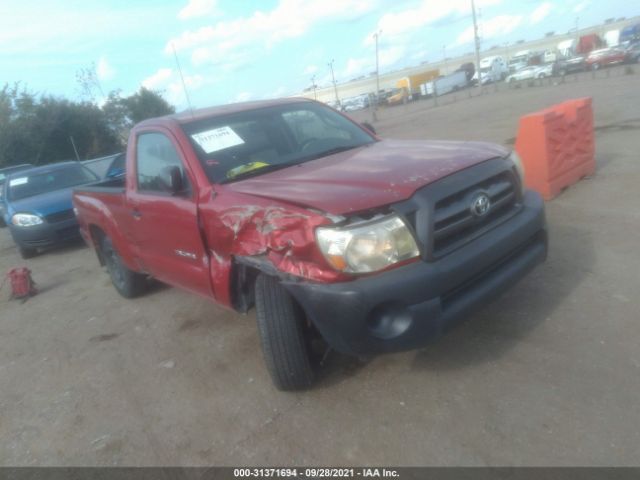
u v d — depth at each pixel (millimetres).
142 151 4355
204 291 3736
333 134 4309
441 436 2691
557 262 4402
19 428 3596
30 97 34406
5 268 9031
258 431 3039
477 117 18938
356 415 2990
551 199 6176
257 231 2924
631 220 5066
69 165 10688
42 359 4695
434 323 2676
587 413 2641
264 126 4117
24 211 8828
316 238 2643
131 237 4723
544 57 61094
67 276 7543
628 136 9250
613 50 38688
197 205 3471
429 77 61750
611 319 3412
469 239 2883
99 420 3496
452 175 2893
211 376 3768
